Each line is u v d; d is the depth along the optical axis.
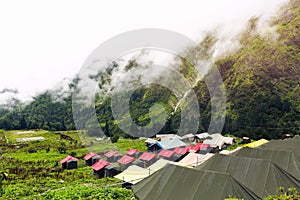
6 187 24.83
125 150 30.45
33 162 38.59
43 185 25.86
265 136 46.22
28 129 81.31
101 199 18.64
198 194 12.56
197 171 13.79
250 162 15.87
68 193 20.34
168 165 15.43
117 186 22.62
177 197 12.97
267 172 14.83
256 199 12.44
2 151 49.31
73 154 43.56
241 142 43.47
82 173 30.84
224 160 17.02
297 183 14.68
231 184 12.52
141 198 14.20
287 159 18.44
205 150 33.50
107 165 28.72
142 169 24.17
